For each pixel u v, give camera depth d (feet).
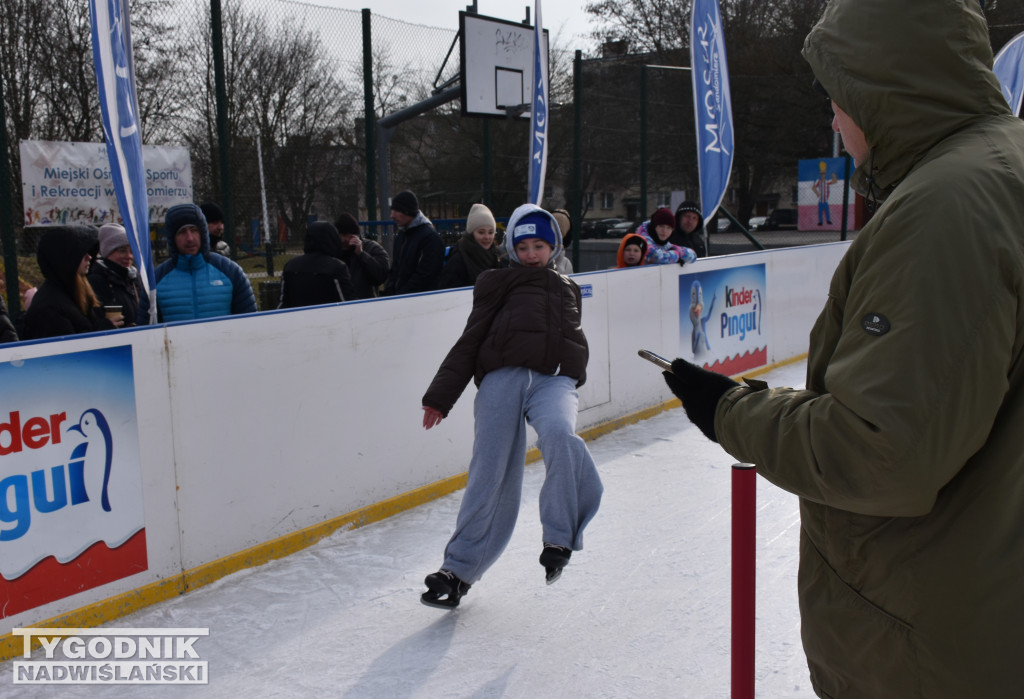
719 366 22.04
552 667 8.59
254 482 11.31
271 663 8.79
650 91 35.35
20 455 8.80
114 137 11.43
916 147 3.81
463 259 17.08
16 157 19.13
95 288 12.92
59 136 20.27
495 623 9.61
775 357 24.77
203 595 10.43
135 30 21.93
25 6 19.57
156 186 21.18
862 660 3.94
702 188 22.77
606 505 13.52
